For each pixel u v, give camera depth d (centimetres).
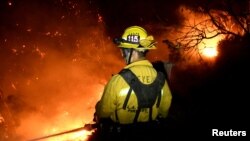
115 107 312
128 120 313
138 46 322
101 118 327
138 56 323
